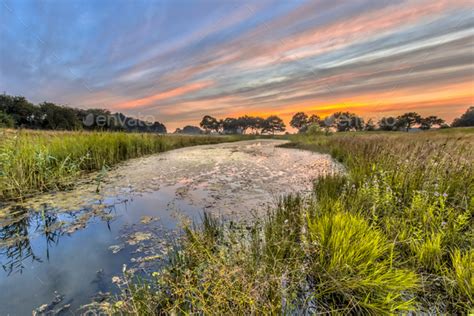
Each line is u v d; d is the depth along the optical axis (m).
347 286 1.35
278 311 1.23
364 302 1.25
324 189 3.26
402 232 1.86
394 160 3.43
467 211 1.98
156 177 4.84
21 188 3.69
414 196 2.32
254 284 1.34
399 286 1.31
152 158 7.55
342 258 1.51
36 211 3.01
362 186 2.79
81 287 1.60
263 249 1.82
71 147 5.59
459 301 1.28
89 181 4.50
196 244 1.87
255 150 10.48
